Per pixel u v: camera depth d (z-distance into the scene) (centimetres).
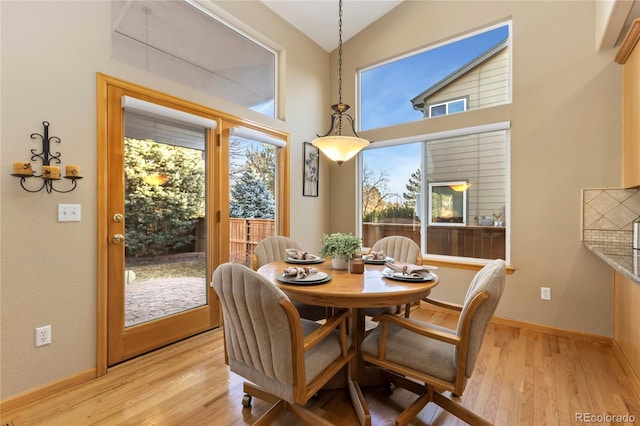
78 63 198
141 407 174
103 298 210
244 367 149
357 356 191
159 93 240
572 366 219
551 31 276
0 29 168
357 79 411
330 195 434
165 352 240
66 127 193
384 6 364
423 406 167
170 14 263
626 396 184
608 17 216
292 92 369
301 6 344
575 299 267
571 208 268
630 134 229
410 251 273
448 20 334
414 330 149
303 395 133
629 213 247
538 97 282
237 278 131
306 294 167
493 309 135
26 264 178
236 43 318
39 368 182
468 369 138
